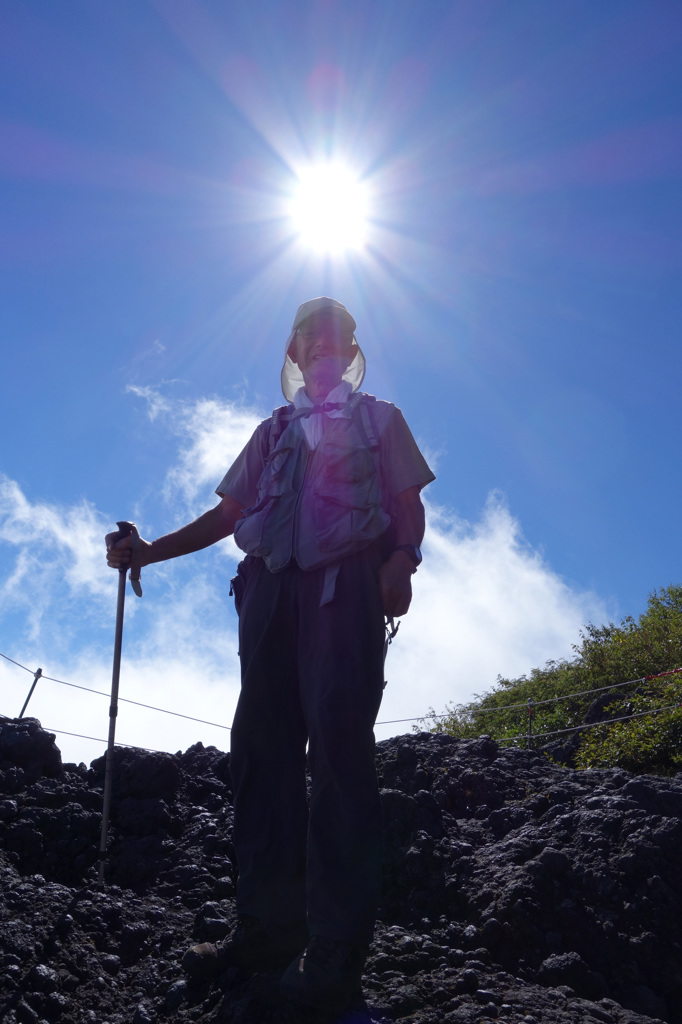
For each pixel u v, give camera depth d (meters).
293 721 2.24
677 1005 2.31
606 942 2.43
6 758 3.19
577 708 11.73
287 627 2.23
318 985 1.84
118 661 2.72
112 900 2.54
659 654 12.31
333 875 1.94
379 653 2.16
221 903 2.61
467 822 3.15
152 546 2.60
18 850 2.72
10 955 2.17
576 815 2.92
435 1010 2.04
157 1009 2.14
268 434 2.48
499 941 2.41
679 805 2.89
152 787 3.19
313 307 2.53
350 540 2.16
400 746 3.75
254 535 2.25
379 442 2.33
